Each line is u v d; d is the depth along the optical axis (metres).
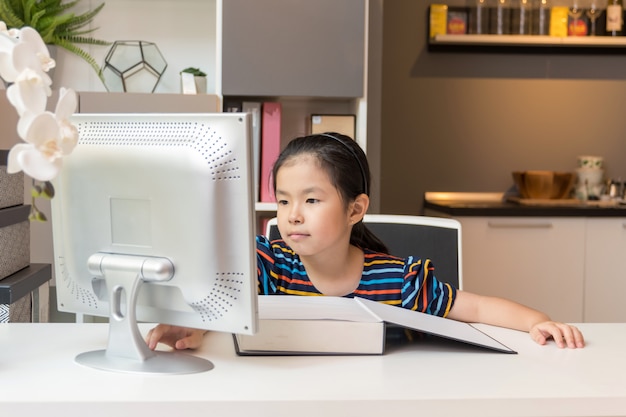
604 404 0.98
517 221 3.48
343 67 3.00
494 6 3.85
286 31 2.98
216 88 3.01
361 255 1.58
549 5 3.88
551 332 1.30
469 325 1.38
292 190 1.36
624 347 1.28
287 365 1.11
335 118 3.04
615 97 4.05
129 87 3.05
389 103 3.99
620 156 4.06
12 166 0.95
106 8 3.26
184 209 1.07
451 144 4.02
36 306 2.10
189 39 3.30
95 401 0.93
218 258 1.06
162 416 0.93
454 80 4.00
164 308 1.13
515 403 0.97
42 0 3.15
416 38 3.97
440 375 1.07
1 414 0.93
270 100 3.21
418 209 4.02
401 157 4.01
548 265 3.50
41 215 0.95
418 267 1.54
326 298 1.35
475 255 3.47
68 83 3.25
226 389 0.98
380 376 1.06
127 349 1.11
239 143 1.04
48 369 1.08
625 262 3.53
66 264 1.20
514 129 4.03
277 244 1.62
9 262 1.98
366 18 3.01
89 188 1.14
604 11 3.95
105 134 1.13
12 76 0.97
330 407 0.94
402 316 1.25
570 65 4.03
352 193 1.41
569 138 4.05
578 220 3.51
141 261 1.10
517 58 4.01
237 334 1.18
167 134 1.08
